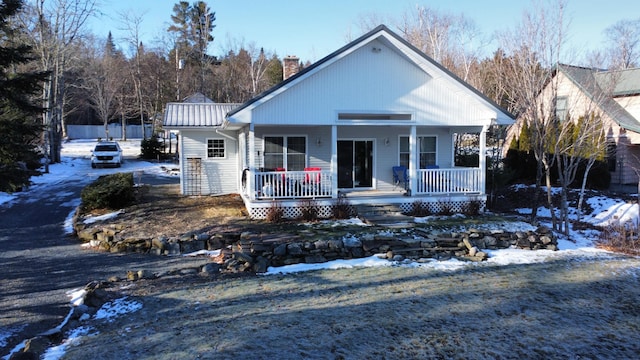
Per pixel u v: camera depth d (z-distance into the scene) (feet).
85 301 26.07
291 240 37.42
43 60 93.09
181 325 22.76
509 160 78.07
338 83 49.06
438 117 51.72
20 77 47.96
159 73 158.10
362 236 38.88
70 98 164.25
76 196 66.54
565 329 22.62
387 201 50.42
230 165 65.36
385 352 19.79
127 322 23.38
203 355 19.36
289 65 69.26
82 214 51.16
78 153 139.33
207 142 64.49
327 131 57.82
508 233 40.93
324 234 40.06
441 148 61.41
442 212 51.03
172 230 42.60
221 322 23.07
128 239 39.42
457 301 26.37
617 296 27.68
